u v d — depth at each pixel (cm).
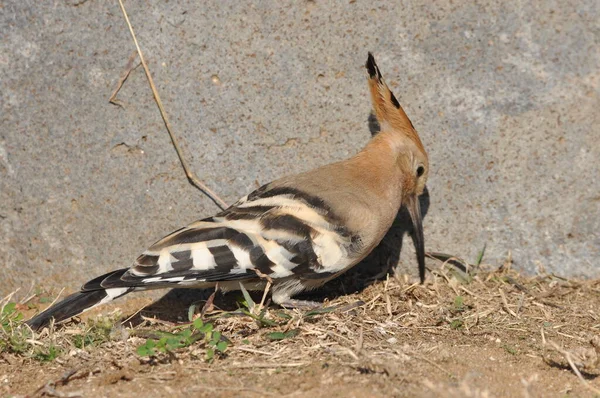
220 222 1077
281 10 1168
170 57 1180
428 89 1180
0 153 1215
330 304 1137
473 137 1184
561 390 880
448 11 1160
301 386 856
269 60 1180
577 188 1184
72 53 1185
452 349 982
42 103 1199
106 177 1207
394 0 1163
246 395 838
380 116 1165
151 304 1219
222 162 1198
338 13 1167
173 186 1204
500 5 1155
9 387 909
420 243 1186
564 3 1149
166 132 1194
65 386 892
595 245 1193
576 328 1068
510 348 994
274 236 1066
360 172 1148
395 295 1166
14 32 1187
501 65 1166
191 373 902
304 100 1187
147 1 1170
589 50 1155
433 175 1198
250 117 1191
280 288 1112
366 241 1116
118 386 877
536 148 1180
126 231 1215
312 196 1107
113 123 1195
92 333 1030
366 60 1176
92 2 1175
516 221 1198
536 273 1204
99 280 1047
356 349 948
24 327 1037
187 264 1041
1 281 1239
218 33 1174
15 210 1223
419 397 823
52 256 1228
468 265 1208
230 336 1019
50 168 1212
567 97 1166
